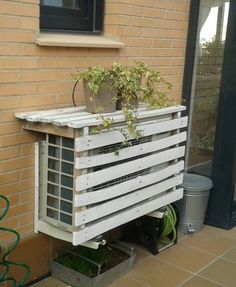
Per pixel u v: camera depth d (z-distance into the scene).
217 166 3.68
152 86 2.98
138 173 2.75
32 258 2.71
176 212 3.45
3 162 2.45
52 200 2.61
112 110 2.58
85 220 2.38
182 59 3.66
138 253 3.22
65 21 2.80
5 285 2.59
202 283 2.89
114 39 2.98
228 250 3.35
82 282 2.71
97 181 2.40
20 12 2.36
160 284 2.85
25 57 2.44
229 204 3.66
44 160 2.59
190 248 3.36
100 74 2.46
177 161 3.09
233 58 3.46
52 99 2.63
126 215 2.68
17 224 2.59
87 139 2.31
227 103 3.56
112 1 2.95
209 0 3.58
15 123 2.47
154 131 2.74
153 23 3.25
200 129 3.81
